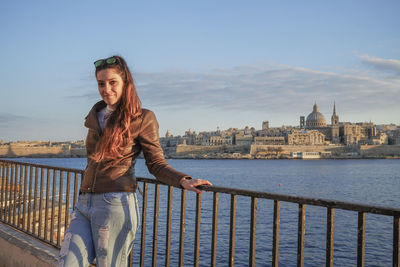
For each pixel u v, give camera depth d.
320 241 24.73
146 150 3.03
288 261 20.34
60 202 5.16
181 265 3.68
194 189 3.10
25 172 6.18
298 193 62.97
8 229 5.89
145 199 4.13
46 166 5.54
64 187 43.94
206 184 3.27
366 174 108.25
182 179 3.04
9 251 5.32
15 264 5.18
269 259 20.62
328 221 2.66
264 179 93.06
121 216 2.85
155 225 4.02
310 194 61.66
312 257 21.17
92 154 3.00
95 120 3.02
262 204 40.97
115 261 2.87
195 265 3.56
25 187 6.15
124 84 2.97
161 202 40.62
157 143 3.07
